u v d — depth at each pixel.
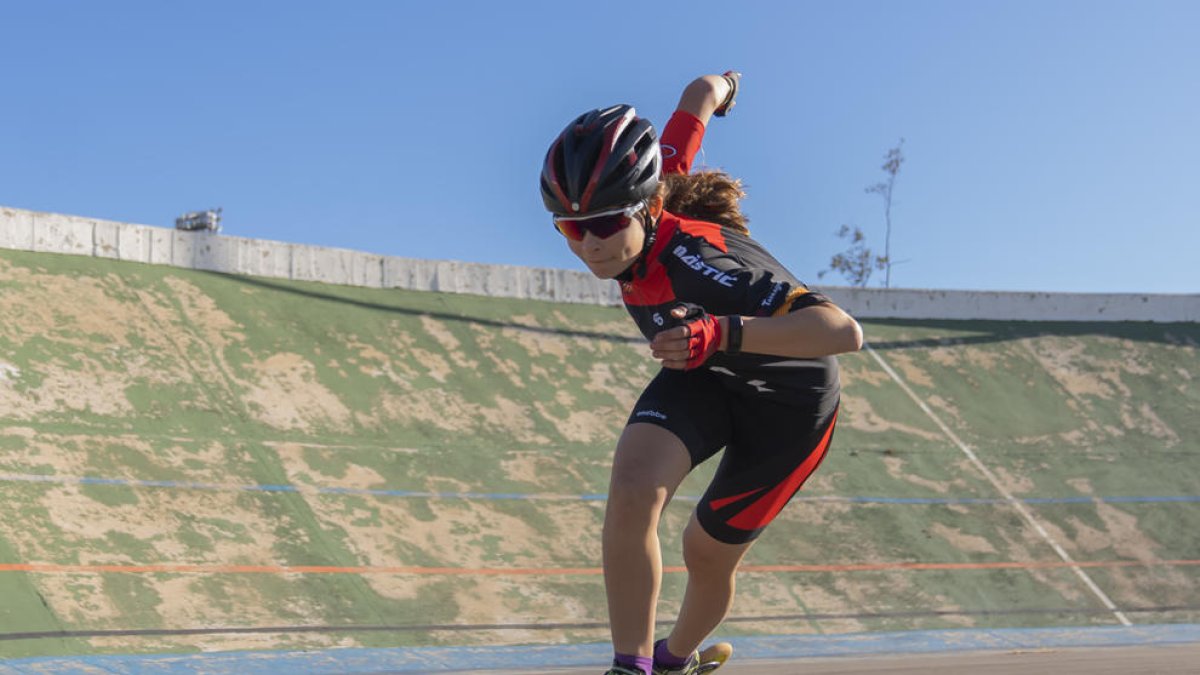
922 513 14.64
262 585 9.80
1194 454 17.92
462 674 7.51
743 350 2.24
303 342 14.98
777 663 6.91
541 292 18.25
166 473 11.27
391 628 9.58
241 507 11.09
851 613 11.70
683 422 2.53
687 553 2.95
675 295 2.55
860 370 18.62
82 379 12.39
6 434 10.93
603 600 11.10
